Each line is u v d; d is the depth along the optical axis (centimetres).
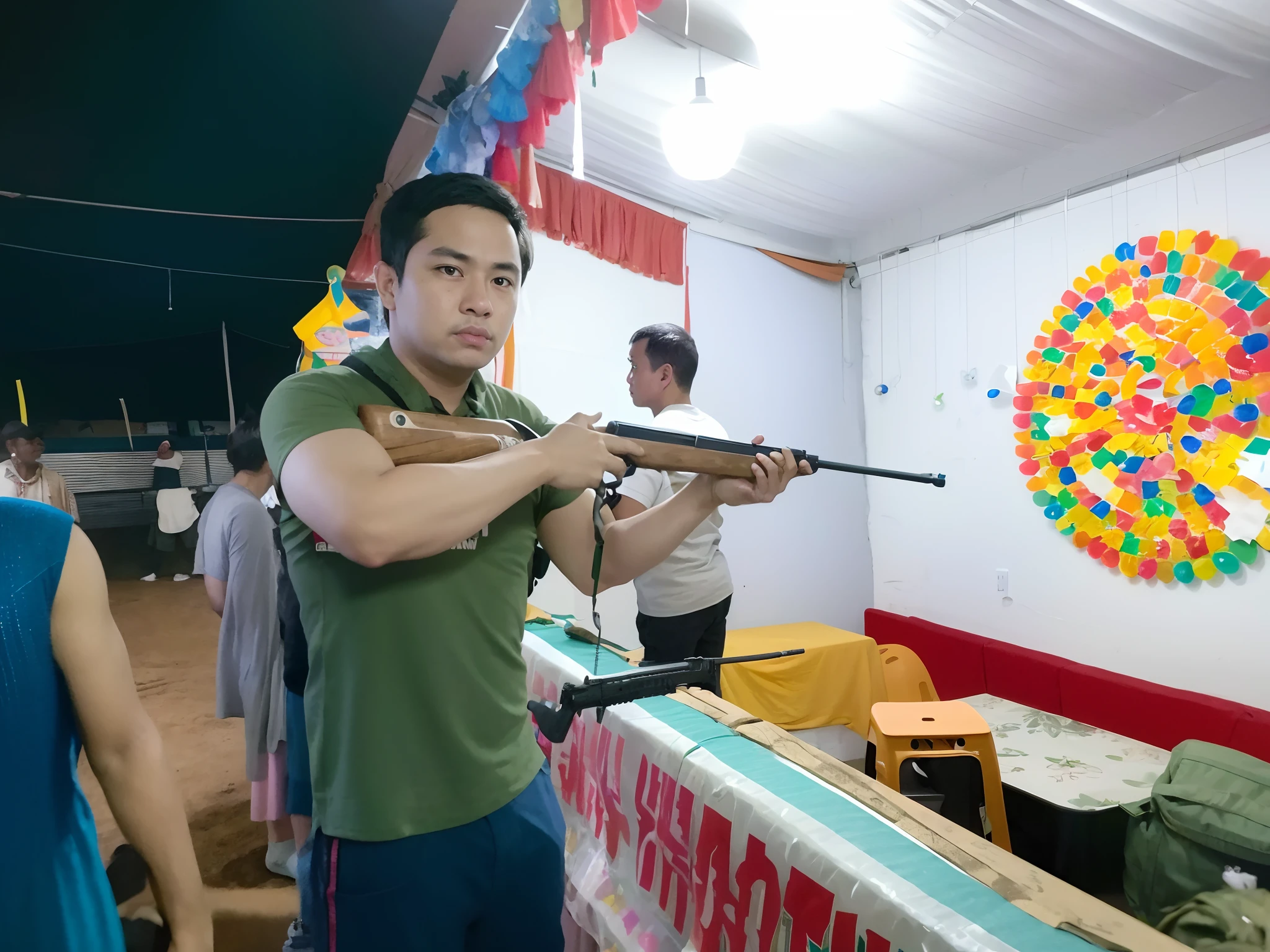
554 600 276
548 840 82
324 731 75
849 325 365
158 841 67
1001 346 302
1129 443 257
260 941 148
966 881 80
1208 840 135
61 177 147
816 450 354
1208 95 235
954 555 328
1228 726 223
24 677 59
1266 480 222
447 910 74
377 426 71
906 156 281
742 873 100
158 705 195
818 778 106
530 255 88
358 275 196
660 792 120
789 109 245
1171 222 247
